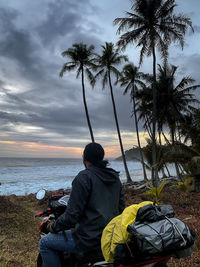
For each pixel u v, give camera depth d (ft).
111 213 7.42
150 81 108.06
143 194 51.06
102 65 104.68
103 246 6.61
